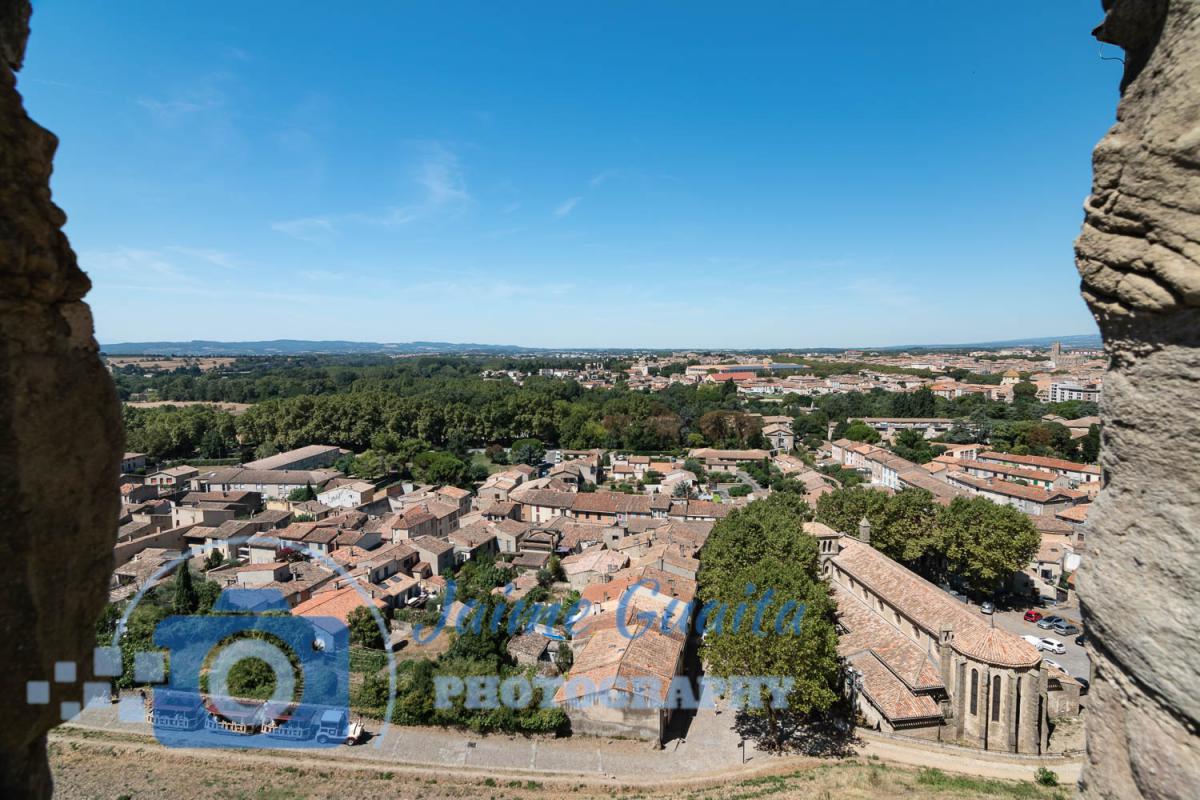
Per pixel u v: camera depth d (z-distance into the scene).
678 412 177.62
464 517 87.62
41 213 7.66
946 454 126.38
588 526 83.31
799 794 31.16
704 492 111.88
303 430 139.75
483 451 153.25
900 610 44.91
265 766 34.59
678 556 62.06
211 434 136.62
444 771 35.00
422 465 119.06
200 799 31.56
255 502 94.25
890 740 37.06
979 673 36.72
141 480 101.75
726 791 32.78
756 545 50.03
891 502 64.12
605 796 33.00
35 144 7.70
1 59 7.58
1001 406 170.25
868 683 40.31
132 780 32.84
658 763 36.25
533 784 34.06
